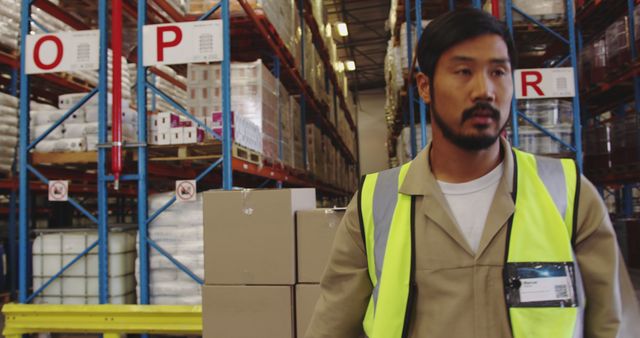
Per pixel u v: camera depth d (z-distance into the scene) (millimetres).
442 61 1088
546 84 5270
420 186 1135
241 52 7160
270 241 3182
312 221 3201
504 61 1067
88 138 4273
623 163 7109
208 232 3266
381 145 22359
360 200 1241
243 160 4656
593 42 7480
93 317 3756
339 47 19562
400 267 1106
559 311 1016
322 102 10797
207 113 5023
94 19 5480
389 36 16078
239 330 3174
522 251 1047
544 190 1092
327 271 1312
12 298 6023
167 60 3955
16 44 5727
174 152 4328
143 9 3992
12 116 5523
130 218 11773
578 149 5418
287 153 7121
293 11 7590
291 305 3150
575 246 1080
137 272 3863
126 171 4574
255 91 5312
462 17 1079
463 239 1069
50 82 6445
